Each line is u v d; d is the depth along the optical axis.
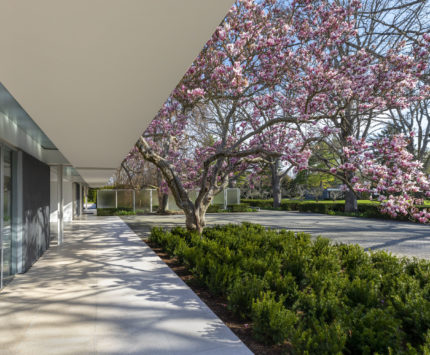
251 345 3.42
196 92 7.70
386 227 15.84
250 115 11.86
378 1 17.16
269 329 3.38
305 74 9.09
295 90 9.61
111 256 8.26
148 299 4.89
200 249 6.68
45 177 9.27
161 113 9.59
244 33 7.98
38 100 2.89
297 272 5.38
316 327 3.06
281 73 8.55
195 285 5.67
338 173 8.30
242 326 3.91
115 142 5.18
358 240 11.59
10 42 1.79
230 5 1.46
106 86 2.55
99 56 2.00
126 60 2.07
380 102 9.04
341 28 8.84
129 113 3.38
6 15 1.50
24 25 1.60
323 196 49.41
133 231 13.91
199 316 4.19
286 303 4.23
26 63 2.09
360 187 7.38
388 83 7.97
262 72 8.55
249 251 6.72
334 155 14.41
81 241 10.93
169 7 1.47
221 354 3.20
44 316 4.29
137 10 1.49
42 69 2.20
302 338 2.93
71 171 12.81
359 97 8.73
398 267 5.51
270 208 33.31
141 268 6.91
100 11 1.49
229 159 10.70
